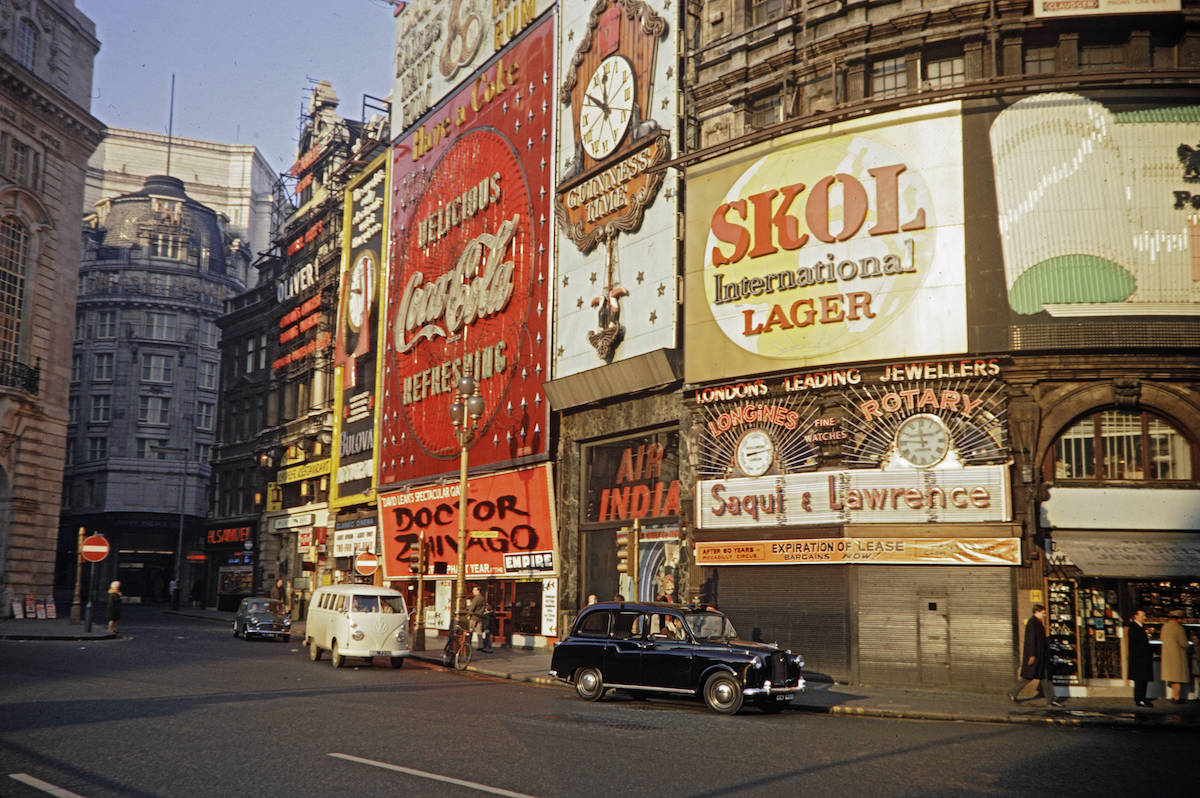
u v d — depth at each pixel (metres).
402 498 41.97
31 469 45.78
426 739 12.16
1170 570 20.25
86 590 84.50
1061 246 21.34
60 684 18.30
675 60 28.44
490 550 35.28
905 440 22.36
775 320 24.41
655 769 10.51
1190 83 21.27
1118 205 21.22
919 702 19.02
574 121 32.75
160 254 92.00
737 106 26.61
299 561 53.78
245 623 36.66
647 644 17.72
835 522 22.83
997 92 22.17
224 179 111.00
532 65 35.94
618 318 29.58
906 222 22.64
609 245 30.22
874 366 22.86
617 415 29.77
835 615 22.70
